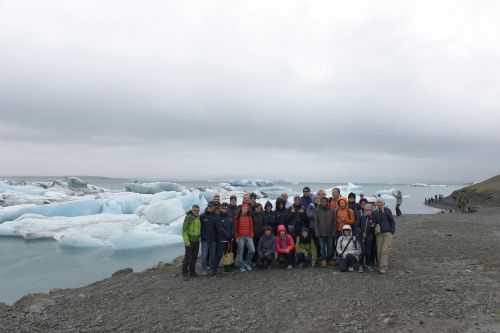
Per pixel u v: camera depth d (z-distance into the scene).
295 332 4.64
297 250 8.21
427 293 5.98
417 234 12.83
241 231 8.00
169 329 4.98
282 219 8.32
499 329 4.39
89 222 21.64
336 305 5.55
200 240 8.16
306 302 5.76
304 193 8.80
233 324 5.03
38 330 5.16
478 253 9.29
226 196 35.53
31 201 31.17
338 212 7.99
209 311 5.62
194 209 7.88
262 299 6.04
